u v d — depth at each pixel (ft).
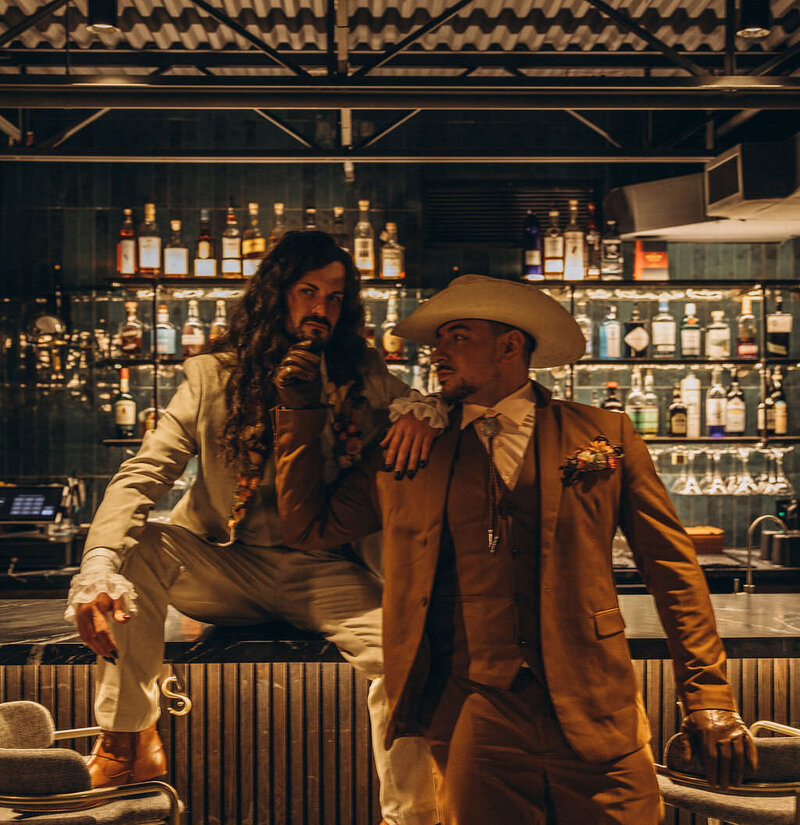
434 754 5.35
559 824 5.19
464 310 5.63
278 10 13.73
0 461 16.85
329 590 6.93
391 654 5.39
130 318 15.89
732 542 17.26
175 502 16.08
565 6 13.78
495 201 17.28
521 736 5.15
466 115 17.19
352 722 8.89
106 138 16.98
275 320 6.91
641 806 5.11
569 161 15.16
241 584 7.02
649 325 17.15
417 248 17.13
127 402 15.79
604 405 15.89
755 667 8.94
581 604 5.22
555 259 16.05
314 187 17.06
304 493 6.04
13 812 6.16
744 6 11.58
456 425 5.65
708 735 5.06
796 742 5.77
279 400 6.86
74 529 16.08
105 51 14.65
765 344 15.65
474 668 5.24
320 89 11.62
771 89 11.63
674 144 16.14
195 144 17.02
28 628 7.93
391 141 17.11
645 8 13.73
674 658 5.32
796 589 14.83
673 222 15.39
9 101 11.75
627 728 5.18
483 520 5.37
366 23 14.01
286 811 8.87
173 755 8.83
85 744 8.67
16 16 13.61
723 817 6.54
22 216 16.94
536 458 5.45
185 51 14.56
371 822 8.89
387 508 5.59
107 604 6.00
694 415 16.51
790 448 16.80
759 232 15.87
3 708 6.27
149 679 6.64
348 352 7.25
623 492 5.52
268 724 8.87
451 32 14.47
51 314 16.63
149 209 15.69
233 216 16.05
